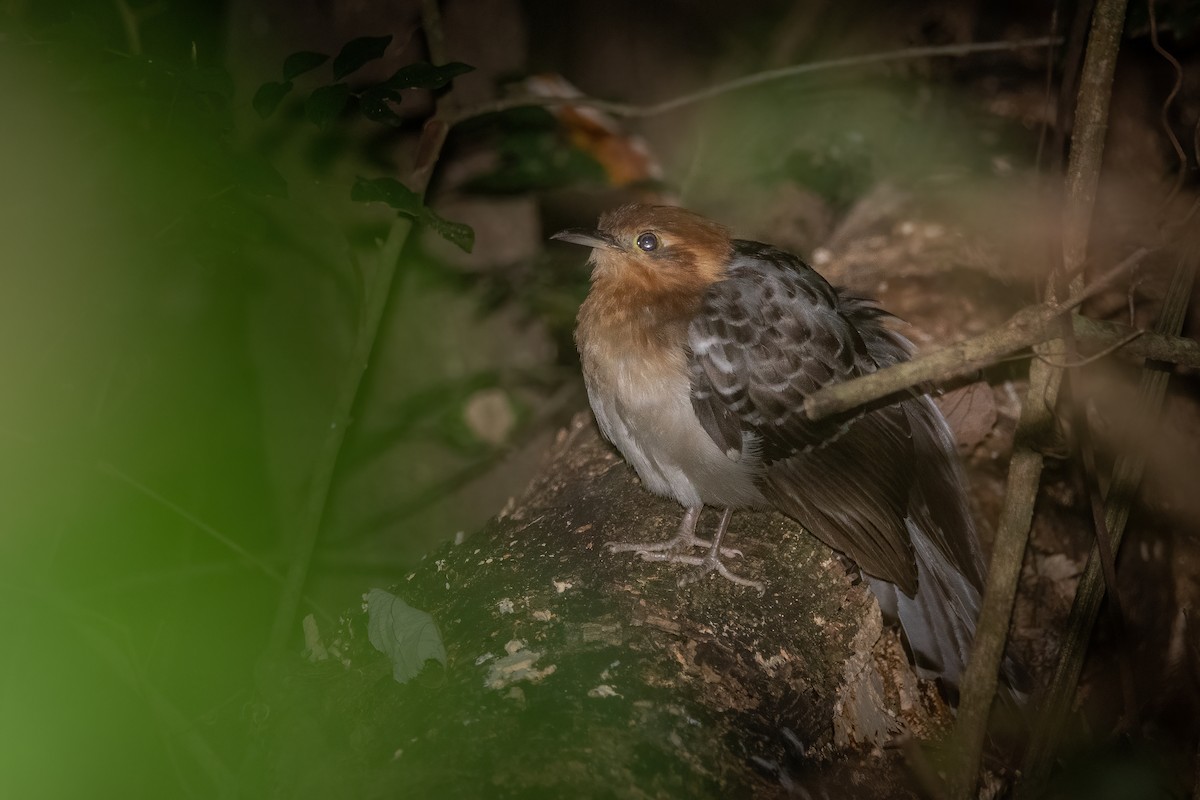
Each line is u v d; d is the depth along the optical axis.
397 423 11.52
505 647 6.69
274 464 11.55
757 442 7.86
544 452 11.64
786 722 6.60
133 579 10.25
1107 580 7.04
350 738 6.38
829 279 10.47
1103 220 10.49
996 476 9.44
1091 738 8.72
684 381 7.85
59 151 7.77
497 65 11.81
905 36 13.12
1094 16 5.75
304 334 11.34
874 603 7.80
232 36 10.66
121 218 7.99
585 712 6.04
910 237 10.77
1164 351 5.71
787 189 11.96
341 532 11.72
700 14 17.36
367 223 10.87
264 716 7.12
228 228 7.83
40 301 8.50
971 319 9.85
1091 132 5.76
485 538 8.55
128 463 11.27
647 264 8.07
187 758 8.88
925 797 6.94
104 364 9.41
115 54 7.41
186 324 11.11
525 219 11.99
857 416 7.84
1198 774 7.71
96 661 9.55
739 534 8.29
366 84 10.74
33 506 9.48
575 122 12.30
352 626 7.70
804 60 13.93
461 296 11.52
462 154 11.48
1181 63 11.28
